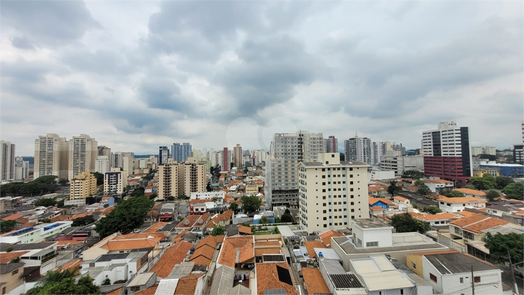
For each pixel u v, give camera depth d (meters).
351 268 29.05
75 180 107.38
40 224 62.25
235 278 33.25
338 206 55.50
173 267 33.38
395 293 24.73
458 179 105.25
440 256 27.78
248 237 46.16
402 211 61.75
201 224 63.19
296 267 35.69
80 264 33.91
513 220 44.62
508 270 29.84
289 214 68.38
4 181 108.25
